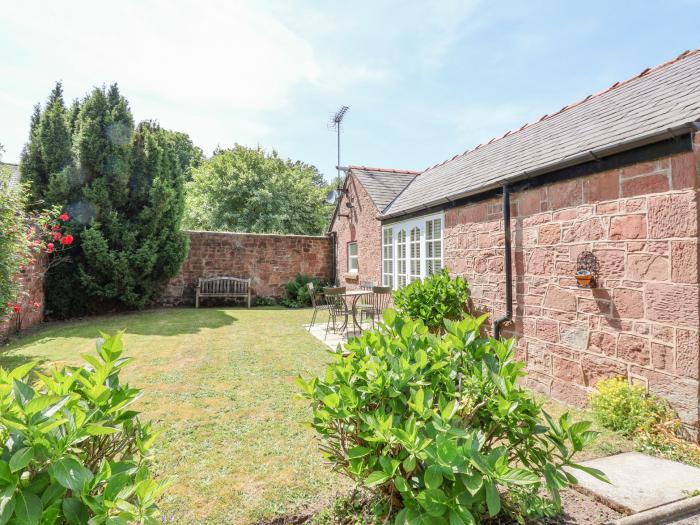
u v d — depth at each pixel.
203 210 19.66
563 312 3.74
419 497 1.33
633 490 2.14
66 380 1.34
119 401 1.43
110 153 8.68
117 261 8.55
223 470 2.42
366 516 1.89
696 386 2.63
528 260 4.20
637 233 3.05
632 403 2.91
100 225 8.48
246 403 3.58
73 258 8.54
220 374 4.50
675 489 2.15
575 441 1.54
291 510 2.01
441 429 1.37
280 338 6.61
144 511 1.11
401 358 1.68
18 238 5.16
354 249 10.85
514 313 4.41
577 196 3.59
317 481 2.29
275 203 20.23
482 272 5.02
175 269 9.91
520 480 1.27
